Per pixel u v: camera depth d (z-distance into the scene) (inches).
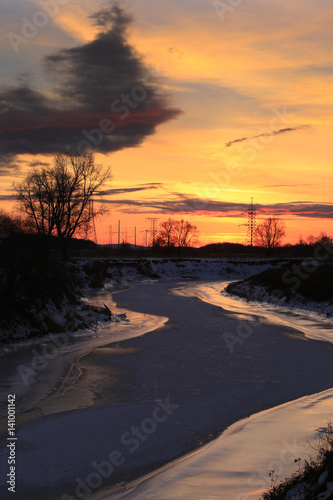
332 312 1314.0
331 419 444.8
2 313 930.1
